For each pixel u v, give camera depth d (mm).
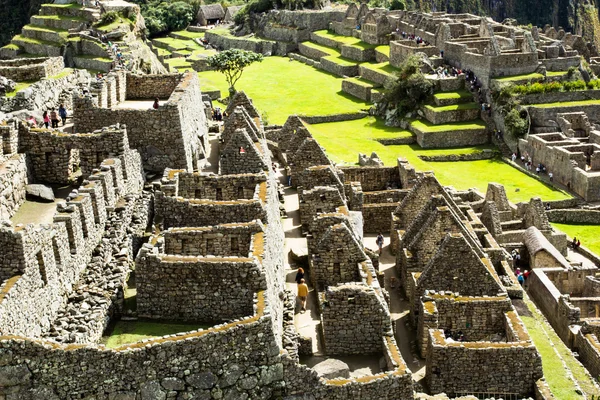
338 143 138000
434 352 40562
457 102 156750
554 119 146375
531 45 159875
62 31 148875
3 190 41250
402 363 35688
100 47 138125
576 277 73500
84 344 31016
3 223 32562
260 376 32562
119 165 44031
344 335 38562
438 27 176000
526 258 80750
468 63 162750
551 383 48594
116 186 43312
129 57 127062
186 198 44938
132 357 31172
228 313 35844
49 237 34188
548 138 137125
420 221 53312
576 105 147625
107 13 153625
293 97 173250
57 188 45875
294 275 46844
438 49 175375
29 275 32500
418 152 145000
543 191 123500
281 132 71625
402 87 160000
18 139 45812
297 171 62938
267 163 53031
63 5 159250
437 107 155500
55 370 30578
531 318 56656
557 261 77688
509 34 178125
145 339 32219
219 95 160500
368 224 63688
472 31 184500
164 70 149750
